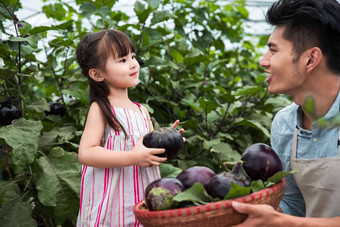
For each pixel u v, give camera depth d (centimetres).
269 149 140
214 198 127
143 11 273
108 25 306
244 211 117
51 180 212
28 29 254
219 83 356
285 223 125
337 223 135
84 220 173
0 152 260
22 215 209
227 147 272
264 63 159
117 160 161
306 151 166
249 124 274
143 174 177
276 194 127
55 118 283
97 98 180
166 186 130
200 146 279
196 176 138
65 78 288
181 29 324
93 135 173
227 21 393
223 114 274
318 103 158
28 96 281
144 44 285
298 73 151
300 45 148
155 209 127
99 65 179
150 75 302
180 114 279
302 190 168
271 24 159
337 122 81
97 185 172
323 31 145
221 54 399
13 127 210
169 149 157
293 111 178
